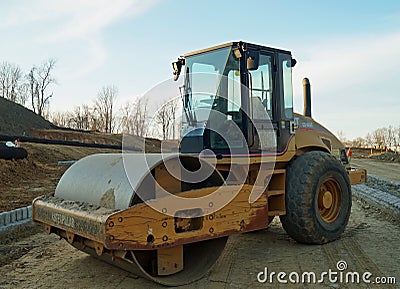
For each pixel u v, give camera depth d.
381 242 5.75
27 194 10.54
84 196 4.30
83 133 34.41
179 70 5.73
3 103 38.94
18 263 4.95
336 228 5.78
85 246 4.30
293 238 5.72
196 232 4.18
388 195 9.61
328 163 5.77
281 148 5.56
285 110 5.71
